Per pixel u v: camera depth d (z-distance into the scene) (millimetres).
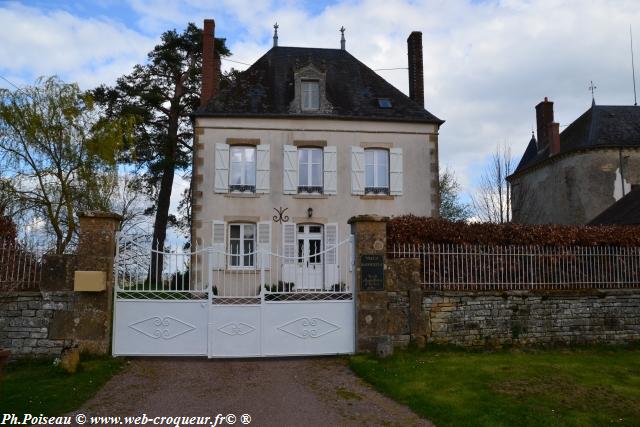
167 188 23281
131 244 8906
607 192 22516
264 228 17625
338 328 9234
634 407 6488
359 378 7918
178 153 23438
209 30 19406
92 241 8586
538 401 6617
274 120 18141
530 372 7965
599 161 22797
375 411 6426
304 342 9070
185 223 27359
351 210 18047
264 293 9125
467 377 7691
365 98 19438
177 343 8758
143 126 23047
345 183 18188
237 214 17625
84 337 8430
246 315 8969
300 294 9453
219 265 16859
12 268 8484
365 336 9148
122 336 8656
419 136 18734
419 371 8000
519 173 28750
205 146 17844
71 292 8484
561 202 24609
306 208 17906
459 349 9570
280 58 20547
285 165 17953
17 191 15328
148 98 22109
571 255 10656
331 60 20969
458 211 40438
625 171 22578
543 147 28062
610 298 10477
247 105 18344
